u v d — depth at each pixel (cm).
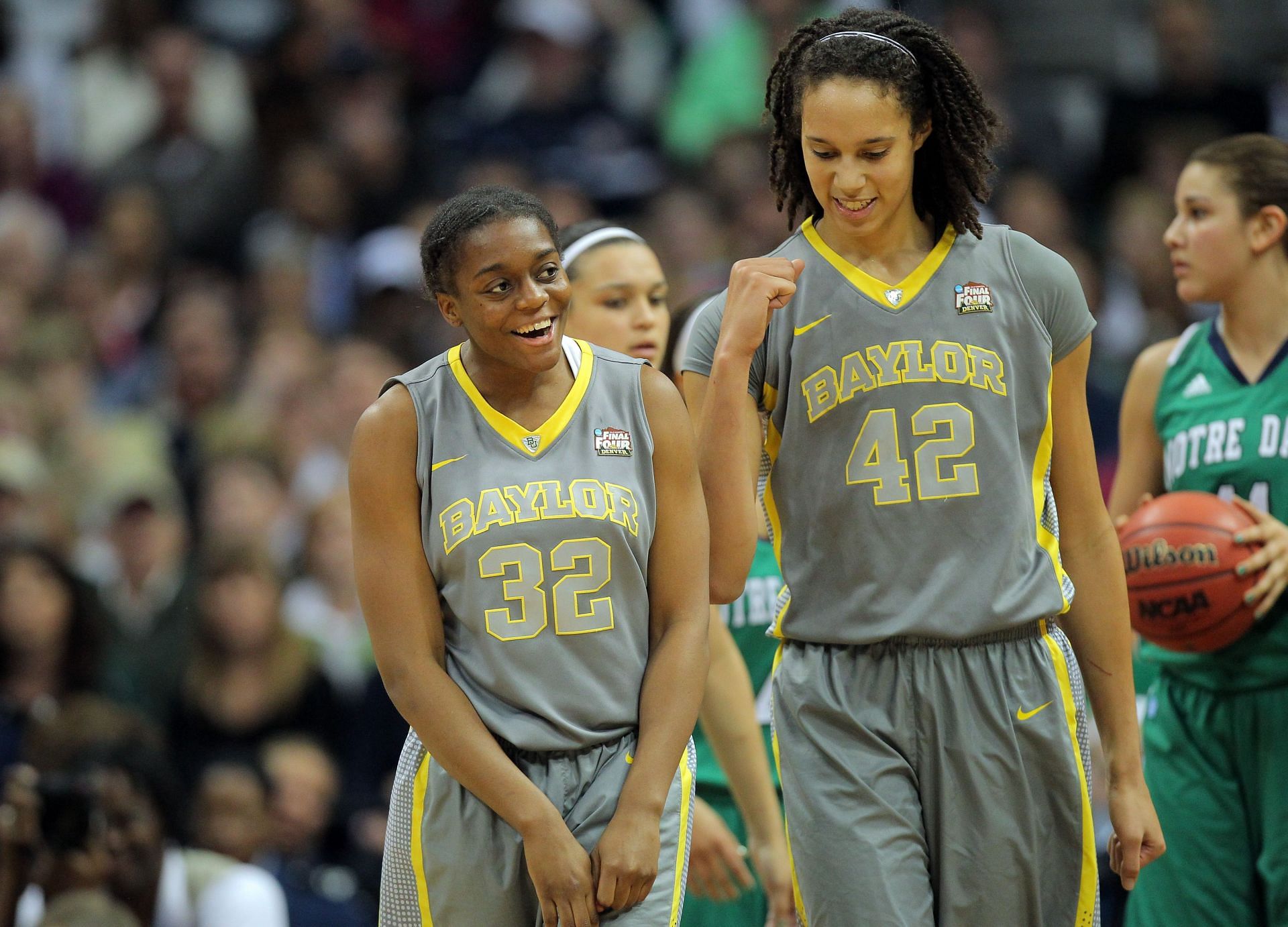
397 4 4553
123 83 4356
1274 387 1655
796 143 1306
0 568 2520
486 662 1184
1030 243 1289
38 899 1788
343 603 2788
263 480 3122
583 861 1139
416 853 1201
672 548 1223
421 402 1220
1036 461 1282
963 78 1253
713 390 1250
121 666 2675
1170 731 1656
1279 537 1564
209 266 4019
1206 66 4044
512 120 4191
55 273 3925
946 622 1237
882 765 1245
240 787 2095
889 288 1267
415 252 3734
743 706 1528
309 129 4134
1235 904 1616
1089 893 1273
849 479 1257
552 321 1189
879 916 1210
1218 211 1667
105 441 3416
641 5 4572
